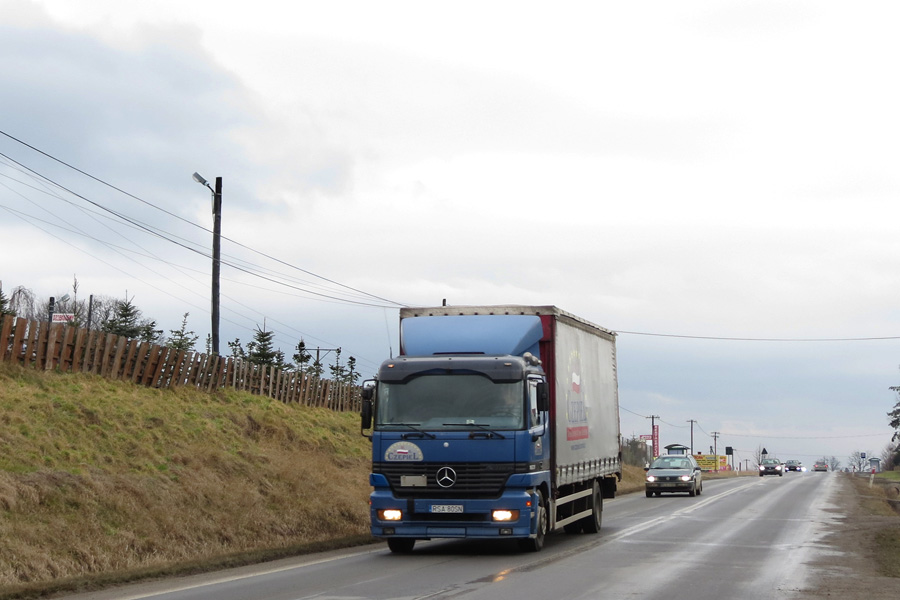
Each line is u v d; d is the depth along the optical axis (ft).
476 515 54.70
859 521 84.99
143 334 184.03
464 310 62.54
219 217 120.67
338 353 206.18
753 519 88.22
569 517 66.33
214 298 119.44
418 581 43.62
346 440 119.85
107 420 80.43
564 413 63.41
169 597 39.11
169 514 62.54
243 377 121.60
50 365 89.25
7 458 62.28
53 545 51.52
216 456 80.28
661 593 39.68
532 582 43.14
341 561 53.47
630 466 225.76
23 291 234.38
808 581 44.27
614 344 82.74
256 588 41.65
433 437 55.52
